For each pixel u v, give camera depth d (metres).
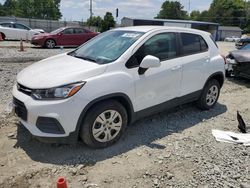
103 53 4.43
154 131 4.75
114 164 3.74
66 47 18.03
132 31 4.77
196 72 5.25
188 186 3.37
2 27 20.34
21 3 95.94
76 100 3.65
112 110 4.02
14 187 3.27
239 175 3.59
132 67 4.23
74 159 3.81
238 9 106.19
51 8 98.06
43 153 3.94
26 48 16.39
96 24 60.25
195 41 5.36
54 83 3.64
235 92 7.62
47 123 3.63
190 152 4.11
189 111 5.77
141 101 4.40
